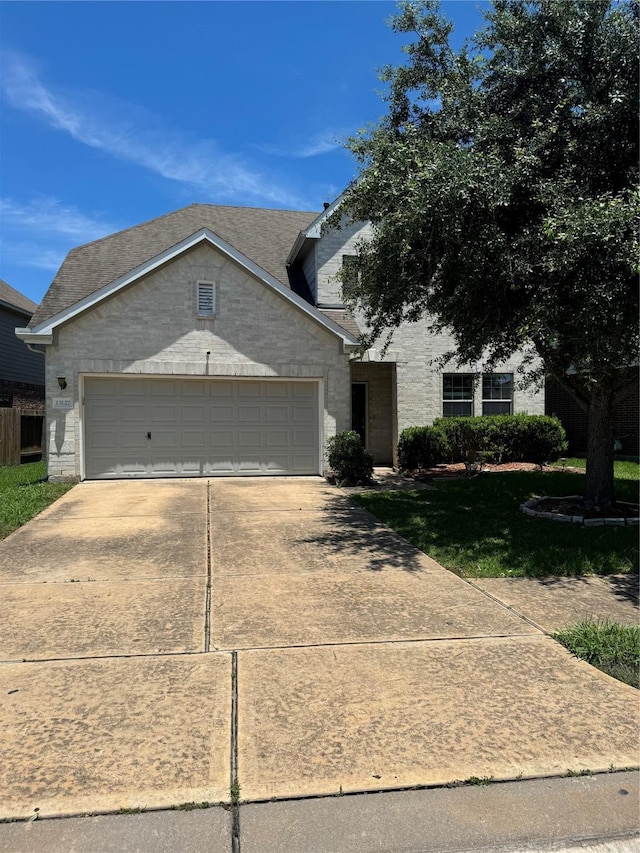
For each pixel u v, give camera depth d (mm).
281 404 13117
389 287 7773
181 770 2723
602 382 8008
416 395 14914
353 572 5898
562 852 2295
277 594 5215
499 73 7301
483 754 2859
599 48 6703
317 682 3566
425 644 4133
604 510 8289
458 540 7039
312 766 2760
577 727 3096
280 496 10430
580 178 6781
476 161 6328
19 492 10359
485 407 15461
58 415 11758
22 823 2396
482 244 6477
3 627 4426
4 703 3307
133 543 7020
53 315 11859
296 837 2346
